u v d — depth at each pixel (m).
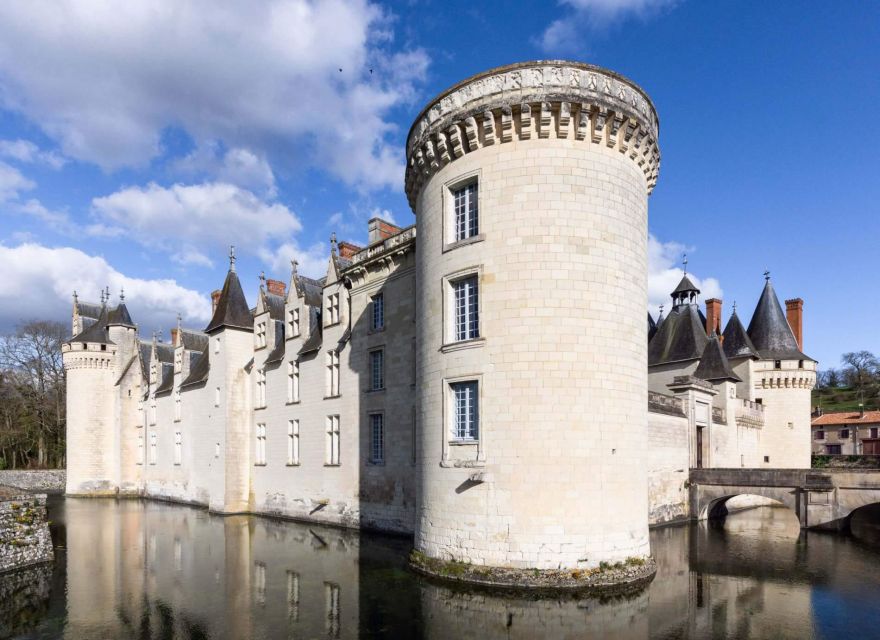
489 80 15.91
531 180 15.46
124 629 12.02
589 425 14.80
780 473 24.89
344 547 20.62
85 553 20.48
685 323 37.75
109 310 50.91
